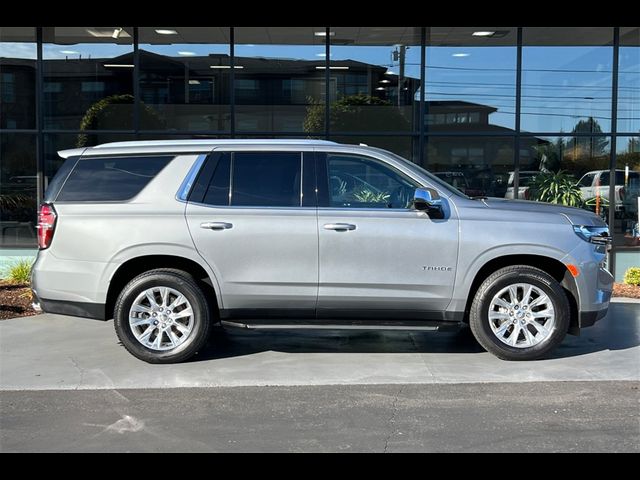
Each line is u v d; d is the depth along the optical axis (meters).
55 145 11.70
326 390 5.23
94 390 5.25
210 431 4.38
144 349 5.91
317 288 5.84
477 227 5.80
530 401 4.95
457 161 11.72
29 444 4.18
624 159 11.61
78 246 5.87
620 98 11.60
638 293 9.63
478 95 11.65
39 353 6.35
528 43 11.57
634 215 11.55
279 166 6.01
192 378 5.55
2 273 10.89
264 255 5.81
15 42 11.47
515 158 11.64
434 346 6.64
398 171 6.00
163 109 11.75
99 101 11.74
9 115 11.57
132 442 4.20
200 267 6.01
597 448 4.07
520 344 5.92
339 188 5.99
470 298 5.98
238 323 5.96
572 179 11.59
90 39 11.63
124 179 6.00
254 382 5.44
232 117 11.76
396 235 5.78
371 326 5.88
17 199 11.64
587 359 6.08
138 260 6.00
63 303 5.94
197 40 11.65
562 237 5.82
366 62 11.72
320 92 11.78
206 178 5.97
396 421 4.54
